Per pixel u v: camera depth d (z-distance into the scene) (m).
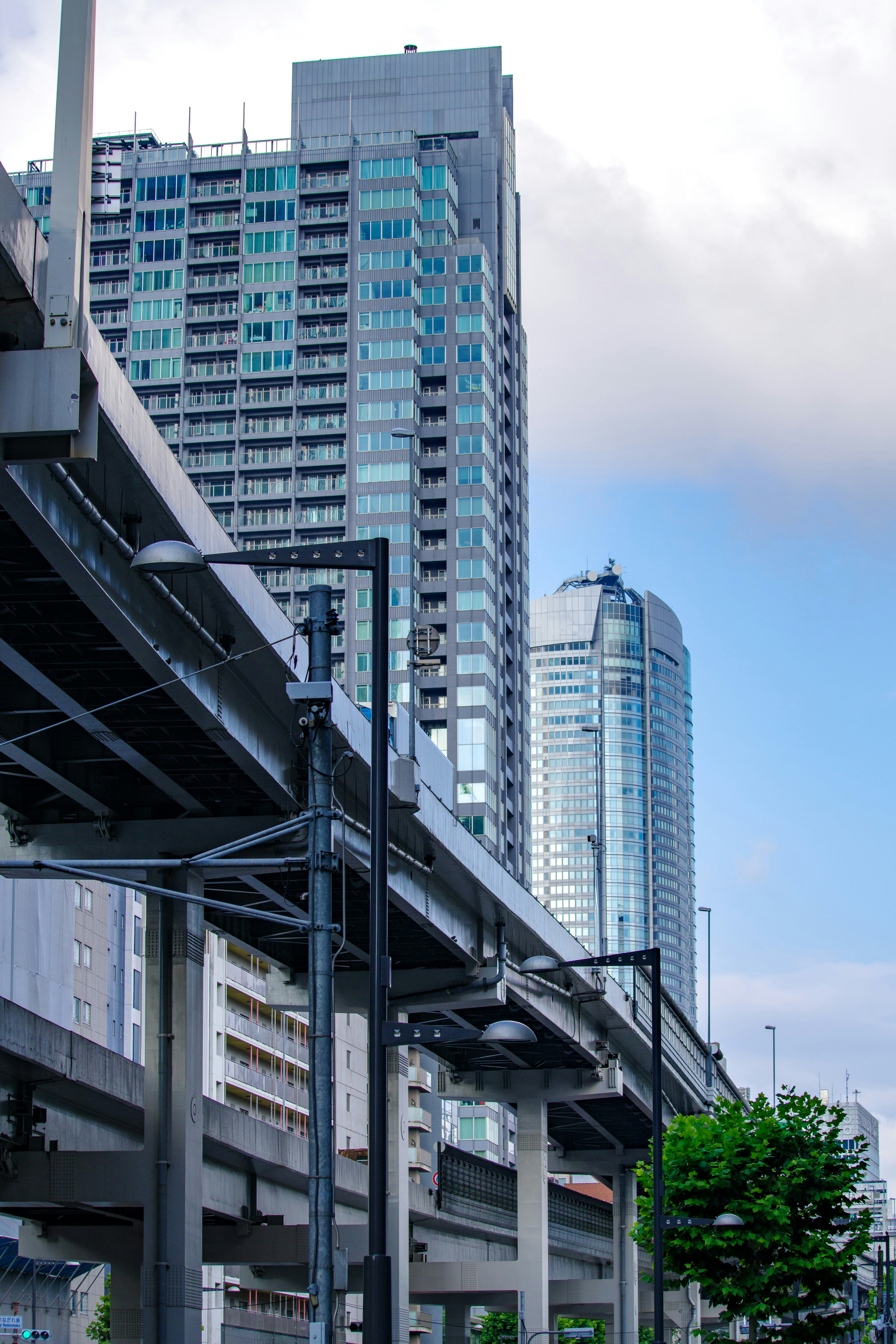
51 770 43.31
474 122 161.38
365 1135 131.25
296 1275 75.50
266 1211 67.44
